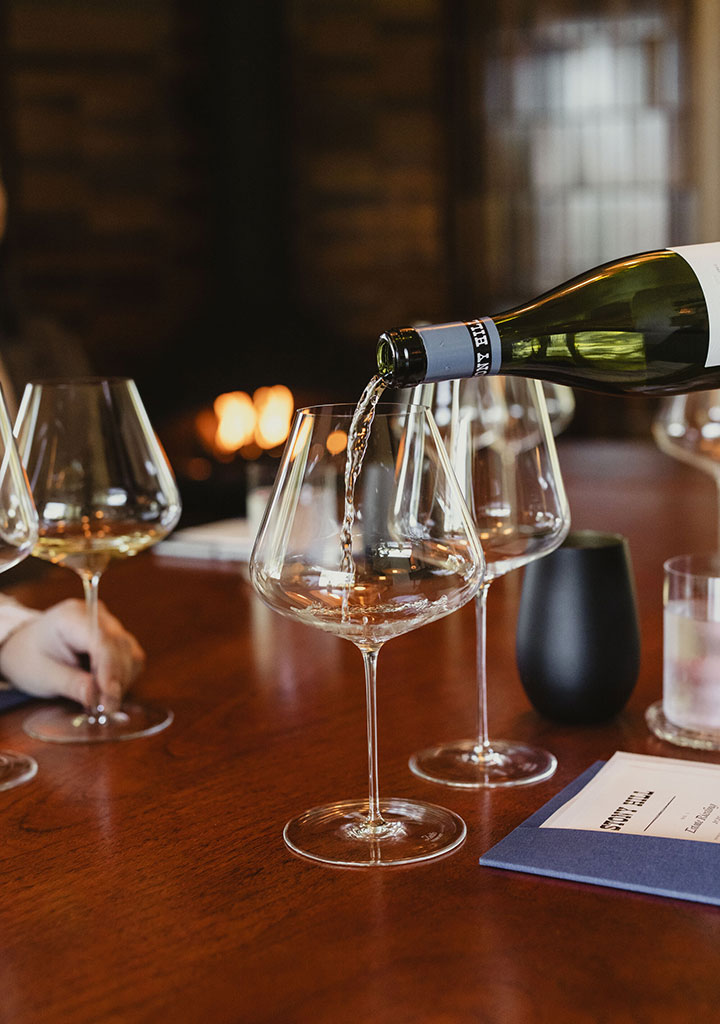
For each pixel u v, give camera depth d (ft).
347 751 2.82
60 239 14.20
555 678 2.92
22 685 3.35
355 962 1.84
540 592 2.95
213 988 1.78
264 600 2.29
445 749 2.81
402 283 15.47
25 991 1.79
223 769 2.73
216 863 2.22
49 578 4.78
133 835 2.37
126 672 3.34
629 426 14.57
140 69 14.51
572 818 2.31
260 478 5.06
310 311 15.72
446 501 2.22
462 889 2.08
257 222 15.46
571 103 14.40
